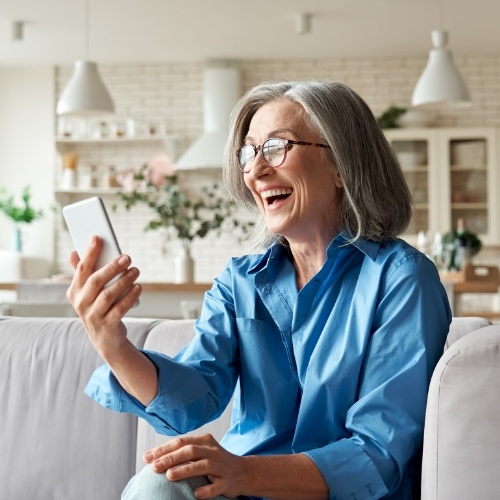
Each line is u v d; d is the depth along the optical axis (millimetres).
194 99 8617
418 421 1517
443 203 8117
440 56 6258
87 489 2152
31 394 2240
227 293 1789
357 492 1472
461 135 8125
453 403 1351
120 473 2145
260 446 1654
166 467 1391
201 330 1761
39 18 7078
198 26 7348
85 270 1453
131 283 1454
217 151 8086
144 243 8648
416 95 6258
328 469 1472
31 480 2186
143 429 2145
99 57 8383
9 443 2221
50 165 8656
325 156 1696
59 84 8672
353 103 1696
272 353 1693
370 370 1551
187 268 6223
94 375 1632
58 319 2363
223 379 1720
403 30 7496
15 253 8234
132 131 8555
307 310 1652
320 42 7895
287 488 1456
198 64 8617
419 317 1556
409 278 1583
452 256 6020
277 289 1717
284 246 1781
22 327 2336
